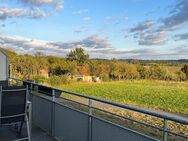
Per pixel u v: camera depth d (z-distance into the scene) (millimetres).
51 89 4973
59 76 32562
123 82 38688
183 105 14773
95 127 3533
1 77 9852
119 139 3035
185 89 27469
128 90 24625
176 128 7234
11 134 5016
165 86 32875
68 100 4734
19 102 4055
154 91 24141
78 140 3996
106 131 3289
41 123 5434
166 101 16609
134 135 2785
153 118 8953
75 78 36562
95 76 40406
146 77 44188
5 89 3842
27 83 6230
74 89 24891
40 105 5473
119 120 5082
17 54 34312
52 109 4922
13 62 31234
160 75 44188
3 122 3928
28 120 4414
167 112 12461
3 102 3865
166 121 2480
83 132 3850
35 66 34312
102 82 37594
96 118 3514
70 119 4238
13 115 4008
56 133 4770
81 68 40844
